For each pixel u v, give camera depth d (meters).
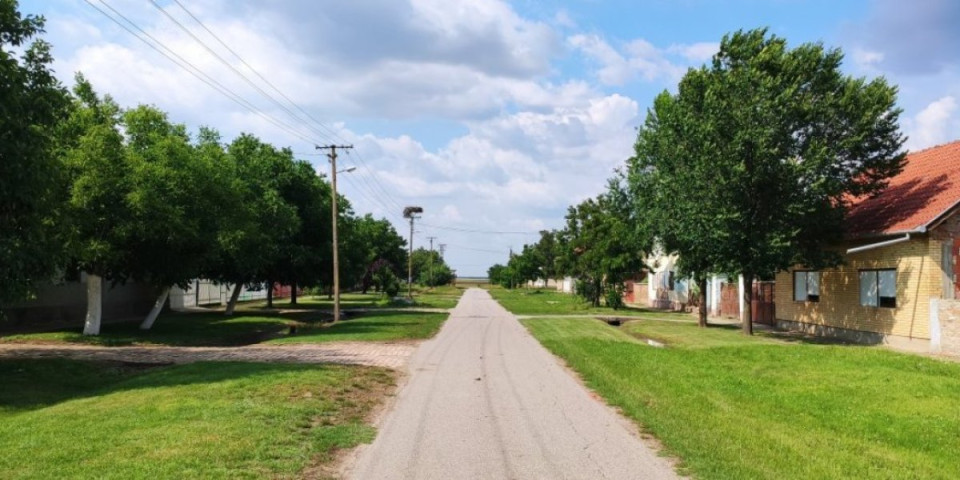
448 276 134.00
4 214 13.30
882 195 23.80
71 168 19.64
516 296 75.25
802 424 9.16
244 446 7.22
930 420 9.33
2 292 13.49
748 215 22.09
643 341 24.25
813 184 20.58
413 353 17.92
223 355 17.16
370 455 7.37
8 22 13.02
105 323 28.50
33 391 12.36
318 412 9.47
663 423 8.87
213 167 24.50
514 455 7.39
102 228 20.69
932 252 19.47
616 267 45.22
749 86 21.31
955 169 21.61
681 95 24.44
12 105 12.41
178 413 8.87
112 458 6.59
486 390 11.91
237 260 32.88
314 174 43.59
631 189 28.09
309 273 42.94
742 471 6.56
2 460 6.52
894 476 6.57
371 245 84.25
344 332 24.72
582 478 6.51
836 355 16.47
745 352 17.39
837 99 21.55
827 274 24.81
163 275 24.44
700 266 26.48
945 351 18.05
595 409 10.13
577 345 19.78
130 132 22.81
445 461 7.13
